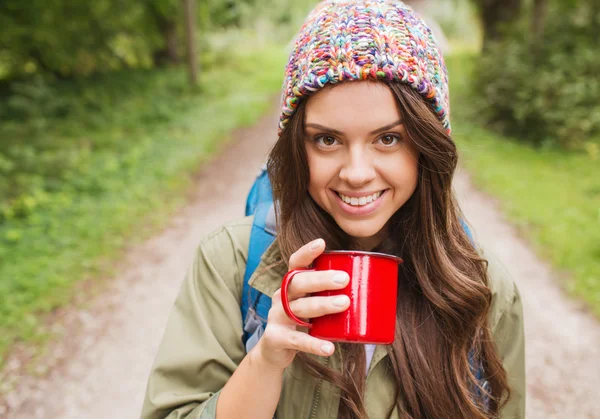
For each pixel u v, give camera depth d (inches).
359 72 38.0
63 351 148.9
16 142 324.2
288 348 37.0
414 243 48.0
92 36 529.0
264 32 1018.7
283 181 45.3
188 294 49.1
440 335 48.3
